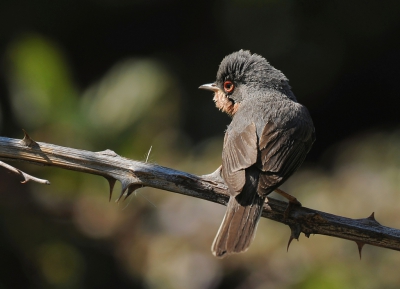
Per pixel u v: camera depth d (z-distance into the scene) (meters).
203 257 11.45
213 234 11.57
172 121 12.27
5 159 6.57
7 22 19.27
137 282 12.35
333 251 10.78
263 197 6.95
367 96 21.20
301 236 11.10
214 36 20.75
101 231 11.84
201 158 13.01
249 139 7.59
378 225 6.75
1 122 12.90
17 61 10.21
